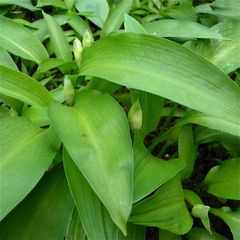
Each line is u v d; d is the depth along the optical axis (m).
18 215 0.21
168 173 0.21
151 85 0.21
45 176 0.22
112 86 0.26
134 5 0.40
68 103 0.23
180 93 0.21
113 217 0.17
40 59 0.29
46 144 0.21
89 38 0.27
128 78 0.21
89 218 0.19
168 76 0.21
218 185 0.24
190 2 0.39
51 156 0.20
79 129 0.20
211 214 0.26
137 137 0.23
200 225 0.25
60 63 0.28
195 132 0.27
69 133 0.20
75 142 0.19
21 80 0.24
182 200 0.22
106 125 0.20
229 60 0.28
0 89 0.23
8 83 0.23
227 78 0.21
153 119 0.26
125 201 0.17
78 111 0.21
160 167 0.22
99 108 0.21
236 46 0.29
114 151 0.19
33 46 0.30
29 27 0.34
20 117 0.22
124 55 0.22
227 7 0.37
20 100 0.24
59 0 0.37
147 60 0.22
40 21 0.35
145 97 0.26
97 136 0.20
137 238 0.21
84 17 0.40
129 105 0.30
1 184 0.18
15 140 0.21
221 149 0.31
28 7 0.35
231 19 0.32
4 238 0.20
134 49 0.22
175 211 0.21
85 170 0.18
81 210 0.19
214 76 0.21
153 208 0.22
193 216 0.24
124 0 0.36
